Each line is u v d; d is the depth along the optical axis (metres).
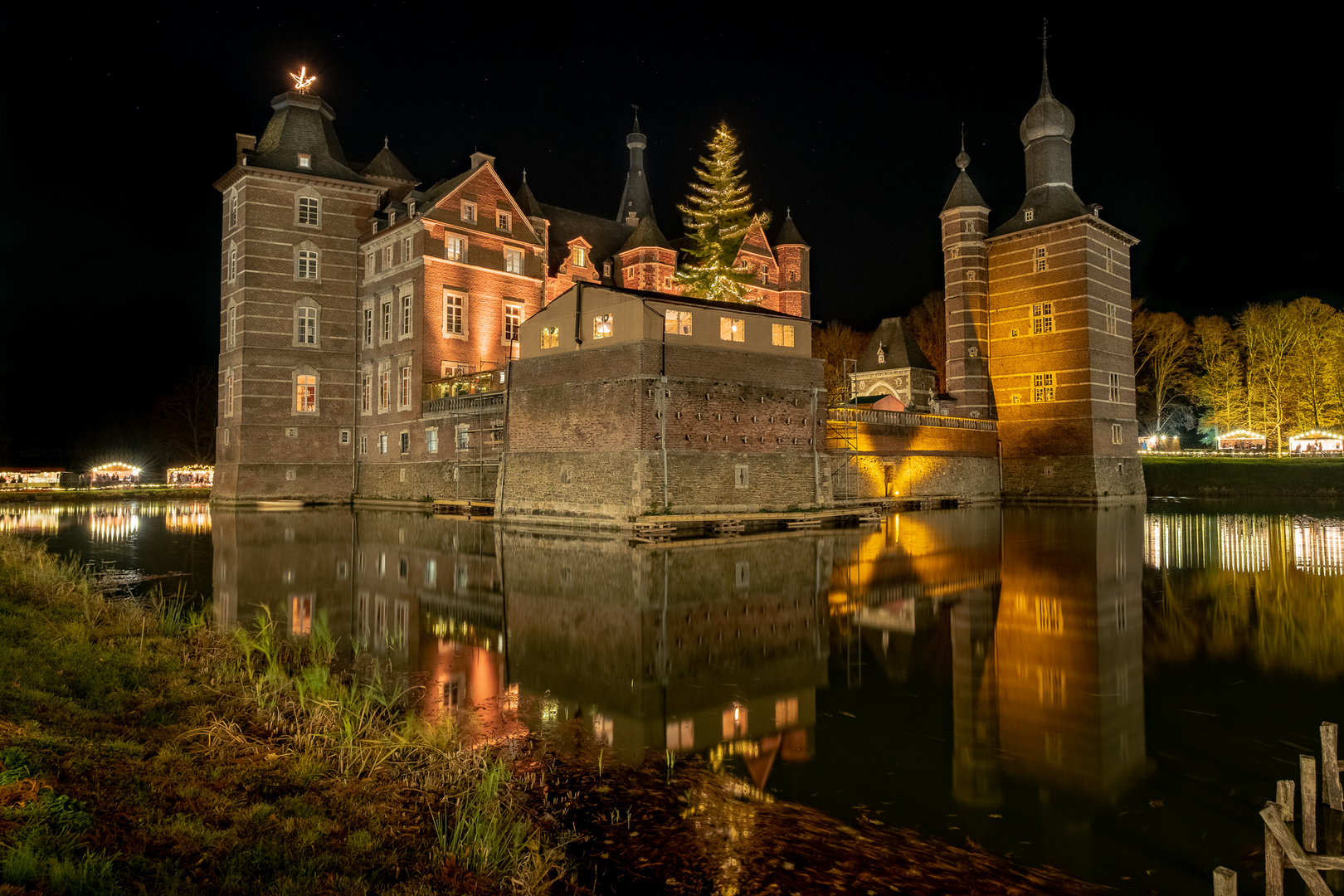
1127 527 40.72
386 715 11.74
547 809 8.91
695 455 37.12
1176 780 10.06
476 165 54.41
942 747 11.16
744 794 9.48
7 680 10.13
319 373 55.25
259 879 6.20
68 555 28.45
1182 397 93.25
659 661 15.44
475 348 53.25
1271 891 6.90
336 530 37.59
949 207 63.28
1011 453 61.53
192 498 62.88
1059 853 8.18
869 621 18.91
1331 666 15.28
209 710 10.54
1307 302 75.50
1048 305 59.78
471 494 46.09
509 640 16.86
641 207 84.38
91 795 7.20
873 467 50.56
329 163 56.12
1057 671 14.99
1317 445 72.38
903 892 7.35
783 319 41.56
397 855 7.02
